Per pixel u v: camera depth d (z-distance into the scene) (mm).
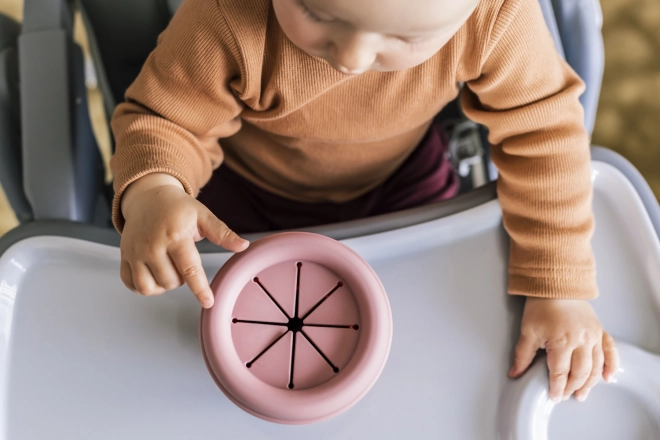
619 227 594
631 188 603
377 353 464
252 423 498
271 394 451
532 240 554
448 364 529
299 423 457
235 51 502
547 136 559
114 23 710
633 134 1227
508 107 562
